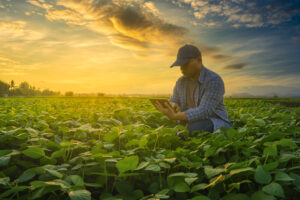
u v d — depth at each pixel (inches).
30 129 97.9
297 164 70.7
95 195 67.4
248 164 60.3
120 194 61.3
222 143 83.9
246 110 242.7
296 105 670.5
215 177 60.2
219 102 139.0
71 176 58.8
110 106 306.7
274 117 176.9
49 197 58.2
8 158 67.8
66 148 86.1
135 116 180.1
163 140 105.0
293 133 113.7
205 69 140.8
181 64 129.3
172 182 60.8
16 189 50.5
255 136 120.3
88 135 129.0
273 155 67.0
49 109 226.5
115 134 97.9
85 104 364.2
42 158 72.6
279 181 54.9
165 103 132.1
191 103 155.9
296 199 53.8
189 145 102.7
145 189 70.7
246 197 51.3
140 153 87.0
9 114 149.3
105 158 70.8
